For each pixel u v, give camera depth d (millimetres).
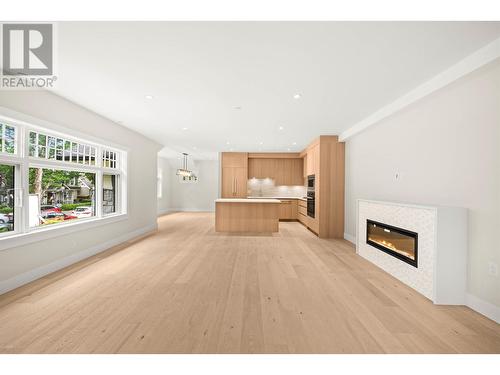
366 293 2838
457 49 2260
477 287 2463
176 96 3445
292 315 2332
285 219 8953
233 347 1868
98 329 2070
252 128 5273
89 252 4234
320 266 3793
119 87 3143
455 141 2729
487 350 1862
